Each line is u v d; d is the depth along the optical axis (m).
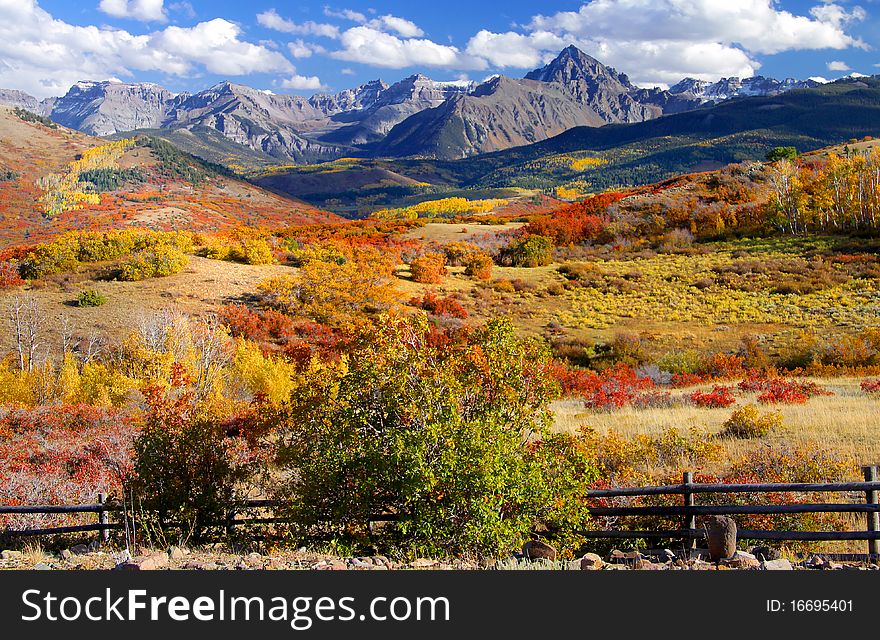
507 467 8.28
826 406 19.44
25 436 18.09
